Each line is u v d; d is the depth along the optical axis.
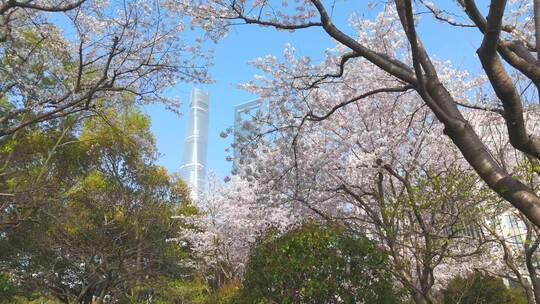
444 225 6.27
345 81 8.54
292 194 8.97
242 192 12.39
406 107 8.61
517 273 6.64
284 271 6.08
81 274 14.45
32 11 8.12
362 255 6.09
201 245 17.78
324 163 8.40
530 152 3.52
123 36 8.59
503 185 3.35
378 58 4.64
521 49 4.50
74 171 15.62
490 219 6.43
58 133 15.39
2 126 8.97
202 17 7.01
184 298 14.84
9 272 13.52
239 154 8.62
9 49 8.34
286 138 8.50
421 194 5.99
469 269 9.21
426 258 6.20
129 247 14.66
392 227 6.23
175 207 18.97
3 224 11.12
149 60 8.92
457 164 7.70
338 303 5.87
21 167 13.48
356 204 9.05
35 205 11.48
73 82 8.78
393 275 6.48
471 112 8.34
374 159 7.59
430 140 7.85
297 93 8.45
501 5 3.18
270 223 11.21
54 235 13.80
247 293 6.48
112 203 15.27
